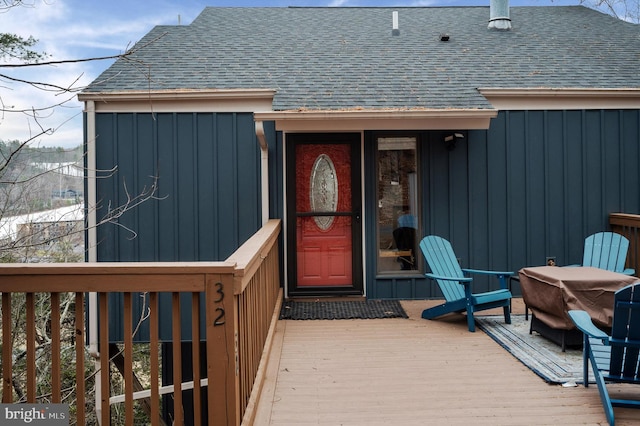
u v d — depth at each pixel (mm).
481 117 5254
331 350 4074
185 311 5547
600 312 3666
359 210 5930
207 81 5883
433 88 5797
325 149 5973
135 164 5676
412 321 4969
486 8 9047
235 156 5758
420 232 5977
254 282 3098
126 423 2268
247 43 7043
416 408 2965
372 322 4945
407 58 6672
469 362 3764
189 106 5715
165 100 5656
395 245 6004
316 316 5129
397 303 5699
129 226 5688
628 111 6023
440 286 4910
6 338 2279
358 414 2889
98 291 2229
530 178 5961
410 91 5699
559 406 2979
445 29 7812
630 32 7750
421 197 5949
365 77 6082
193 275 2227
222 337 2225
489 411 2916
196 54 6598
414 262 6012
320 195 5977
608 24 8133
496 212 5957
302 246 5969
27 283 2225
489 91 5770
